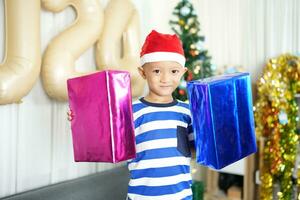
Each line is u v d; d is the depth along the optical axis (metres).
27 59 1.40
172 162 1.04
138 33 2.01
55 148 1.73
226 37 2.76
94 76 0.94
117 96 0.93
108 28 1.82
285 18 2.48
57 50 1.55
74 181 1.66
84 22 1.65
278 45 2.51
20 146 1.57
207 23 2.84
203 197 2.44
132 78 1.88
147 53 1.07
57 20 1.71
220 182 2.67
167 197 1.02
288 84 2.29
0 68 1.38
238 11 2.71
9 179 1.53
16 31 1.40
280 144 2.25
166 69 1.05
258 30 2.60
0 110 1.49
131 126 0.95
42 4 1.56
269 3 2.54
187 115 1.11
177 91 2.18
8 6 1.41
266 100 2.35
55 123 1.73
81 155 0.98
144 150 1.04
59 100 1.64
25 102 1.58
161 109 1.08
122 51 2.02
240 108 1.02
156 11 2.45
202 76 2.35
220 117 0.95
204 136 0.94
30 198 1.43
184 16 2.38
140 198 1.04
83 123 0.97
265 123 2.32
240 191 2.45
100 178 1.77
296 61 2.29
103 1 1.95
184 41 2.33
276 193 2.35
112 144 0.91
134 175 1.06
